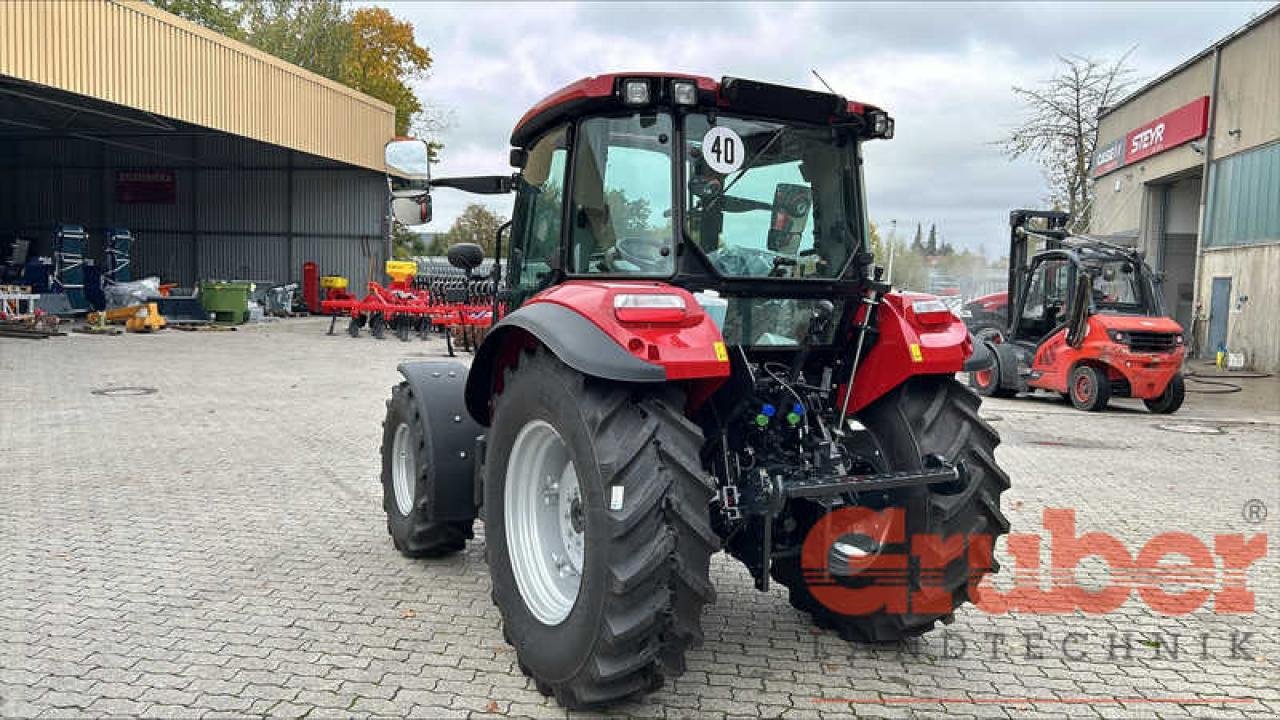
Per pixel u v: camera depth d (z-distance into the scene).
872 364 3.90
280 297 26.55
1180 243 26.12
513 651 3.86
